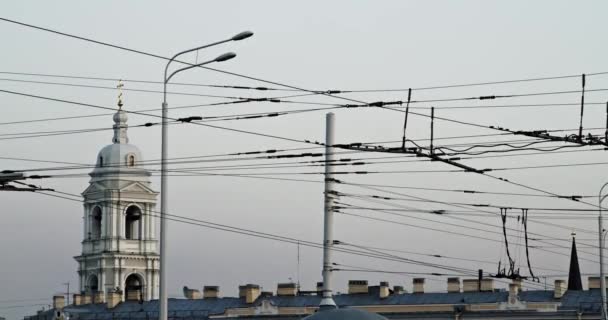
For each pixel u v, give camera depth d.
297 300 119.44
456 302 110.75
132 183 155.75
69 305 139.88
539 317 106.69
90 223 157.62
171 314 126.44
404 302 112.75
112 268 154.75
